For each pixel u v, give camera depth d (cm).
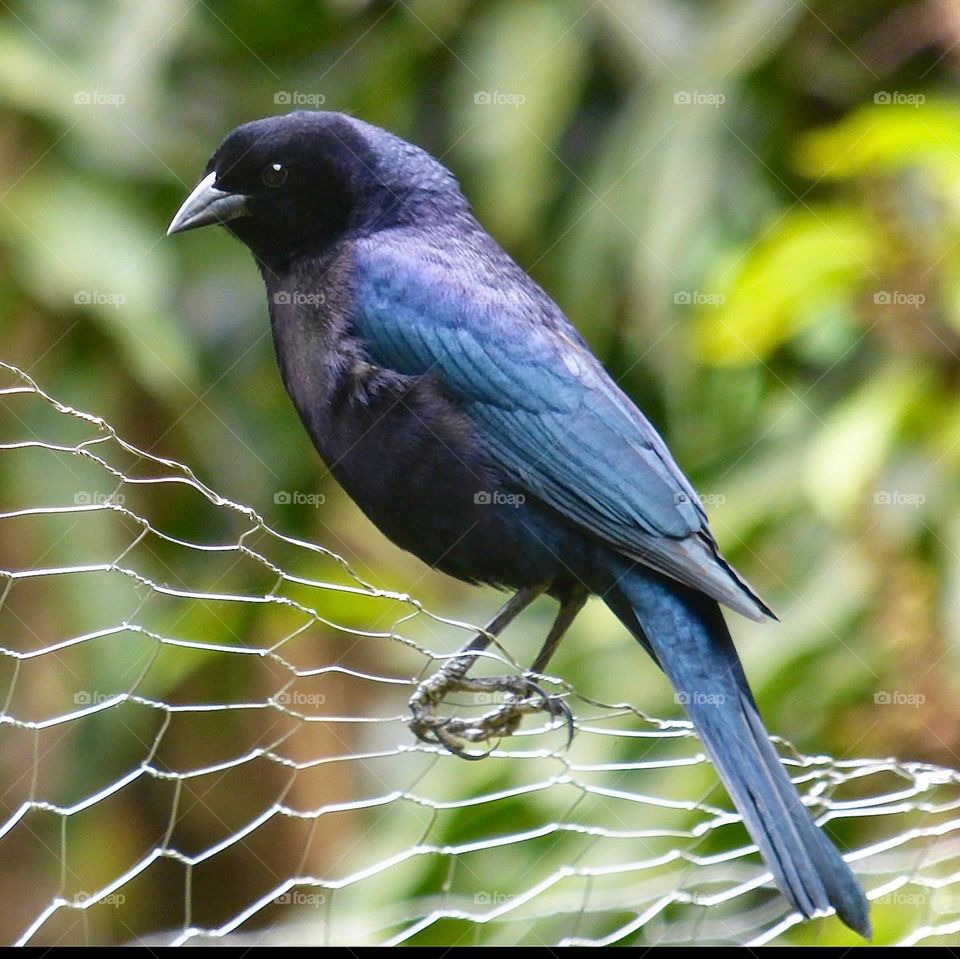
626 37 1273
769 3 1240
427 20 1335
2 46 1267
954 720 1011
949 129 1057
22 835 1304
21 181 1269
